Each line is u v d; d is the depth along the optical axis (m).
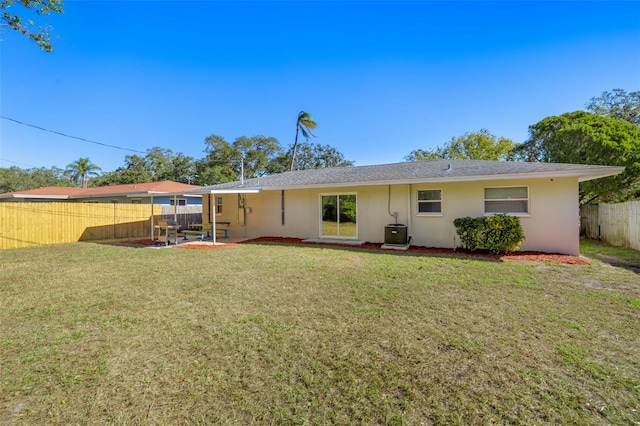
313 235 12.60
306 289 5.33
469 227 8.86
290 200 13.06
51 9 8.57
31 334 3.55
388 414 2.14
